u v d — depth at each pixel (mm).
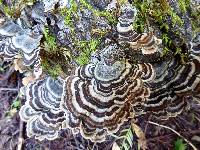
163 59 155
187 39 151
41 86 177
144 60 150
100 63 140
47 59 165
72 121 146
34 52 156
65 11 139
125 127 190
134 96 143
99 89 141
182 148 208
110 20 136
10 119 225
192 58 156
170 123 222
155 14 140
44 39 156
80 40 145
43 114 172
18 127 224
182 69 156
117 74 139
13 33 163
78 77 146
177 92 158
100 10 136
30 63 156
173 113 160
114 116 142
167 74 157
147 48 136
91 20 138
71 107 143
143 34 136
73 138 217
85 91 143
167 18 143
